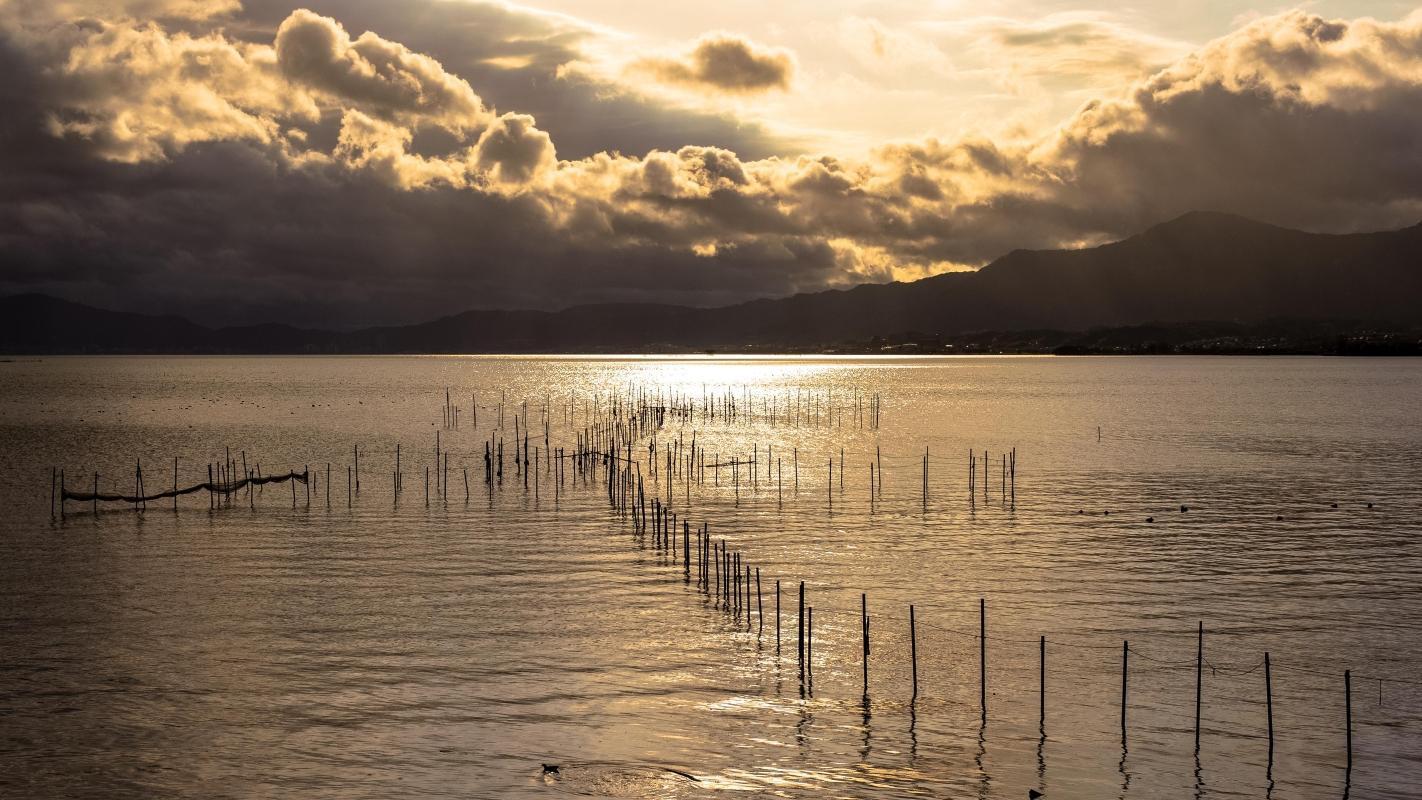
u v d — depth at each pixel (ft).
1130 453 451.53
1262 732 140.97
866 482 368.68
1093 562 236.63
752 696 153.17
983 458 434.30
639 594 207.72
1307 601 202.69
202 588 212.43
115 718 145.69
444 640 177.88
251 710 148.36
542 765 131.95
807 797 124.36
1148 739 138.92
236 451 460.55
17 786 127.13
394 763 132.57
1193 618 190.90
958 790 126.00
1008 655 170.19
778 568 231.30
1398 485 357.82
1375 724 143.13
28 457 440.04
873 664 166.09
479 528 278.26
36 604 200.64
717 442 503.61
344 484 360.28
